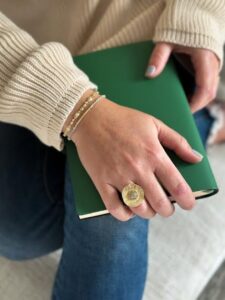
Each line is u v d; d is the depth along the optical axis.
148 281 0.60
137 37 0.52
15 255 0.62
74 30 0.53
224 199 0.67
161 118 0.46
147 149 0.41
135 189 0.40
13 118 0.48
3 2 0.55
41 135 0.46
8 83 0.44
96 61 0.50
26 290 0.62
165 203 0.40
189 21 0.49
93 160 0.42
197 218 0.65
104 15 0.52
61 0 0.52
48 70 0.44
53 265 0.64
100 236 0.48
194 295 0.61
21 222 0.58
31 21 0.56
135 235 0.49
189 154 0.42
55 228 0.60
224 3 0.50
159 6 0.52
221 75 0.73
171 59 0.51
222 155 0.72
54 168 0.59
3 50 0.45
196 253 0.62
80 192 0.42
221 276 0.76
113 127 0.42
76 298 0.52
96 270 0.50
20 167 0.59
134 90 0.48
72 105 0.43
